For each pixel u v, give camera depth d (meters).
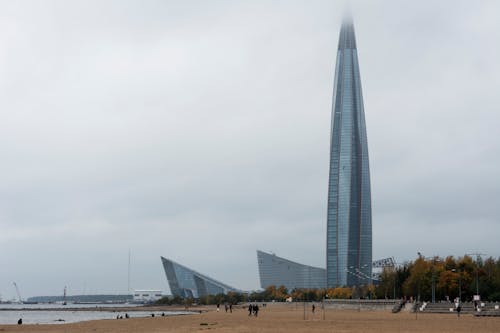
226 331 112.06
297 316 190.50
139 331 121.38
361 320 153.12
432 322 138.38
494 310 186.00
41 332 122.88
